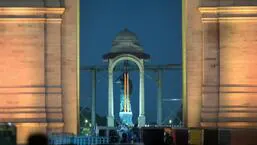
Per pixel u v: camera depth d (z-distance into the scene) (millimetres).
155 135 139250
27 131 162625
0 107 164250
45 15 165125
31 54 165375
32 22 165375
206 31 166875
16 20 164750
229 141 141875
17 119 163125
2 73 165125
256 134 141000
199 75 168500
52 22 165625
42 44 165500
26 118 163250
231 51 166625
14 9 164250
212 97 166375
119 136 185625
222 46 166375
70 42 167375
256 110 165375
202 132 148125
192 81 168375
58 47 165750
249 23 166375
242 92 165875
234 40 166500
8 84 165125
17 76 165000
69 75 167250
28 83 165000
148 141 139250
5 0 164625
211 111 165875
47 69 165625
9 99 164375
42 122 162750
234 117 164875
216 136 143625
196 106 168125
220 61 166500
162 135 139500
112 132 189125
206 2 167250
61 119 164375
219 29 166750
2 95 164500
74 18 167500
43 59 165125
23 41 165375
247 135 141125
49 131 163250
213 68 166750
